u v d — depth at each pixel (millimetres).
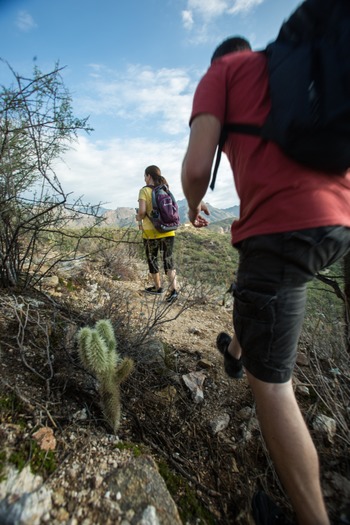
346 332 2516
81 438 1509
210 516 1393
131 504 1244
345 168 1150
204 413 1992
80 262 4230
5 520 1096
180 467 1562
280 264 1186
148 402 1952
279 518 1306
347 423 1893
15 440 1380
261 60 1293
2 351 1854
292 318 1230
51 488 1235
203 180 1288
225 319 3877
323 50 1032
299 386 2250
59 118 2338
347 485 1549
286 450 1176
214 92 1289
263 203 1200
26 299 2480
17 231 2387
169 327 3252
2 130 2203
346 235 1208
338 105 964
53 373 1797
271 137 1169
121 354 2197
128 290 4324
